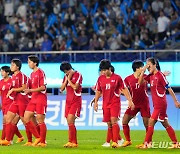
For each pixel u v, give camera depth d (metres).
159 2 92.94
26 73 77.31
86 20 93.38
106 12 94.06
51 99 74.19
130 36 90.25
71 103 51.44
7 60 80.69
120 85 49.81
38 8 97.31
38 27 94.62
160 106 48.91
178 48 87.25
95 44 89.31
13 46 93.25
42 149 49.50
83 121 73.19
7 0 99.62
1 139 54.94
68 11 95.12
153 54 78.25
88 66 76.69
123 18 92.56
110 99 49.94
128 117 52.31
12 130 53.72
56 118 73.56
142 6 93.31
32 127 52.34
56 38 92.00
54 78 77.00
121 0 94.88
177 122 73.12
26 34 94.06
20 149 49.50
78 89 51.44
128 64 76.06
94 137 63.84
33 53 78.56
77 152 46.78
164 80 48.84
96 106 51.03
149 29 90.88
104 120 50.69
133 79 51.78
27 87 53.41
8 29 96.19
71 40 91.88
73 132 51.62
